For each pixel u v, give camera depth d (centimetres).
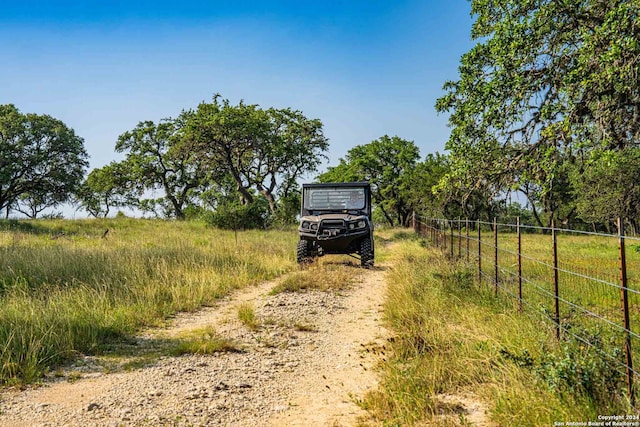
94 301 868
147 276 1104
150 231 2962
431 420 428
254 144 4422
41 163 5006
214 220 3594
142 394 514
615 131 1068
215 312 928
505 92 1181
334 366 618
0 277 1037
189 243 1994
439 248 1961
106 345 689
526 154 1194
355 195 1603
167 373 580
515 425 400
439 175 4741
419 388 495
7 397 500
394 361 586
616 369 443
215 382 554
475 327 682
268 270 1412
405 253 1900
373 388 534
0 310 759
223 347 684
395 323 785
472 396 486
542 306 662
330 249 1552
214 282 1136
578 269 1162
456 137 1283
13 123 4825
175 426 438
